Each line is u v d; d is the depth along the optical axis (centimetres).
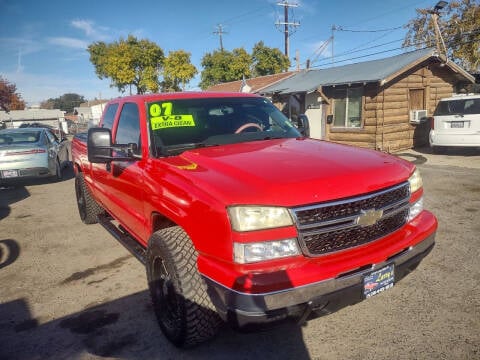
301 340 288
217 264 233
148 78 3425
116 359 279
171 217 274
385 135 1283
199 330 259
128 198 371
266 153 294
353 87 1345
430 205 606
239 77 3784
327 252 233
